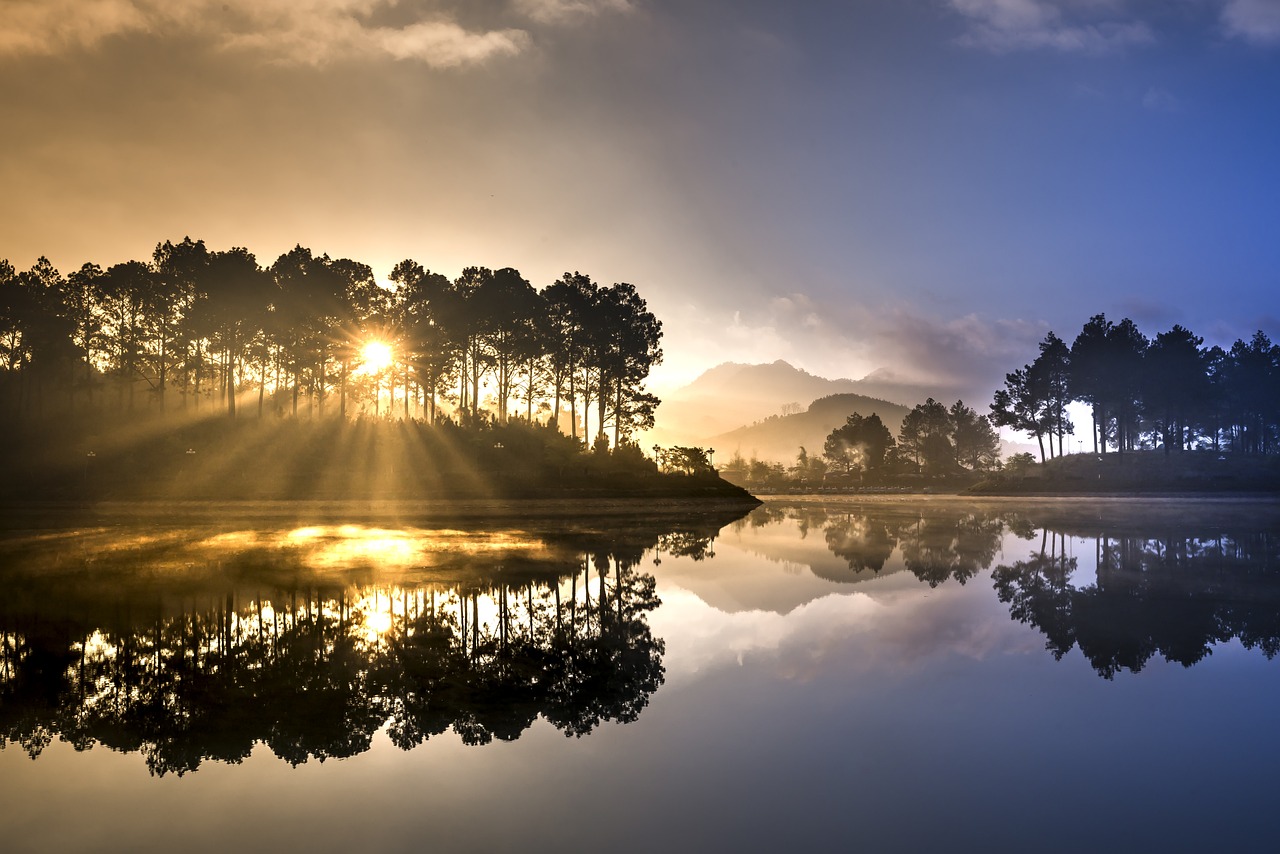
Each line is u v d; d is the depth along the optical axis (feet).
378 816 34.78
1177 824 33.47
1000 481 408.05
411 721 48.26
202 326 268.21
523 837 32.53
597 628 75.20
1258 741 43.42
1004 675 57.16
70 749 44.16
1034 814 34.47
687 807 35.32
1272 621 75.82
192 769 40.91
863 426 650.02
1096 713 48.39
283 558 123.34
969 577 107.14
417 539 151.33
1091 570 111.96
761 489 521.65
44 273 291.38
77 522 184.55
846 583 102.83
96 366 309.83
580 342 303.89
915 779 38.50
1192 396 387.96
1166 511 242.78
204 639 70.49
